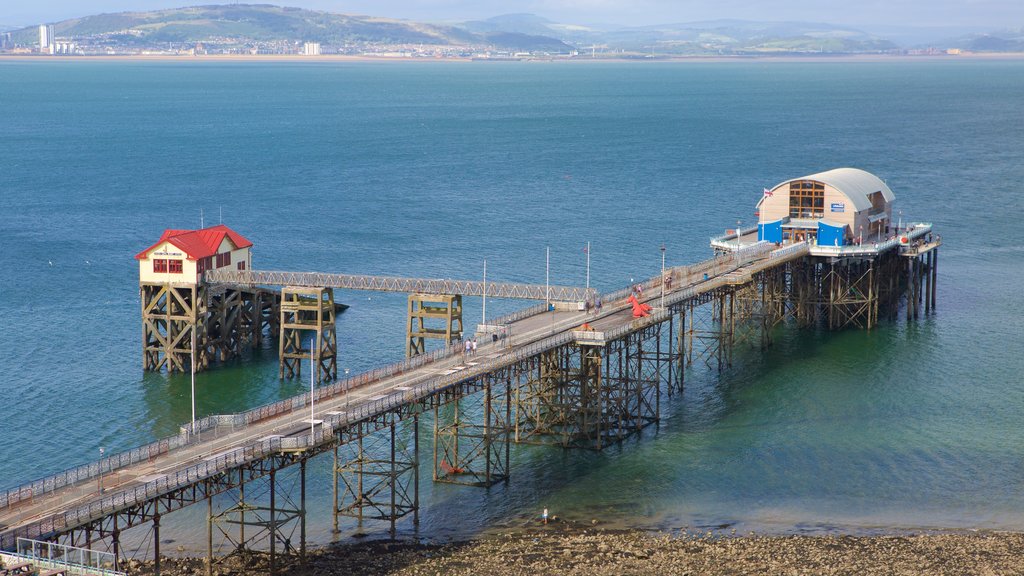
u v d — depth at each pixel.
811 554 84.50
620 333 111.69
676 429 114.12
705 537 88.56
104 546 85.81
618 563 82.94
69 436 110.50
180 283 134.50
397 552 85.25
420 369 101.94
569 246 198.50
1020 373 131.00
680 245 199.25
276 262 187.50
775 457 106.19
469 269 181.00
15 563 64.19
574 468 103.88
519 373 106.06
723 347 136.25
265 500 95.81
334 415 88.44
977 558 83.75
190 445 83.88
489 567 82.19
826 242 156.00
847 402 121.62
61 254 192.50
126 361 136.50
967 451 106.75
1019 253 195.75
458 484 99.69
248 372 134.00
